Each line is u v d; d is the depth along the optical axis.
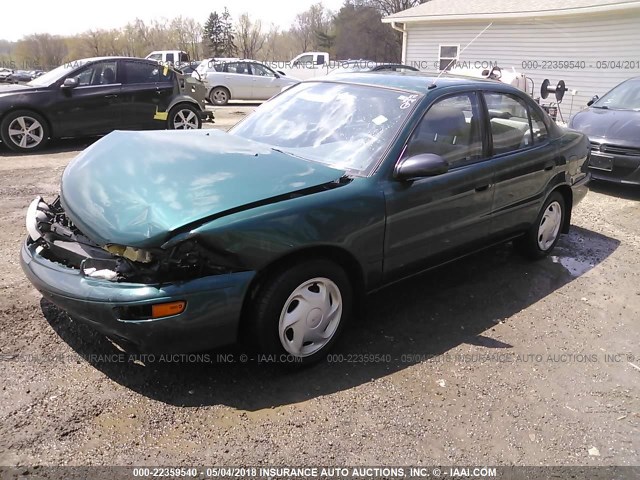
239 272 2.66
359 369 3.11
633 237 5.77
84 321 2.67
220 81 18.66
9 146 8.69
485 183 3.90
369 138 3.46
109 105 9.46
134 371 2.93
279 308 2.83
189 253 2.53
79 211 2.87
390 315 3.77
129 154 3.21
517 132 4.34
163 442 2.46
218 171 2.96
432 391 2.96
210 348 2.71
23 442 2.39
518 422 2.78
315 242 2.85
